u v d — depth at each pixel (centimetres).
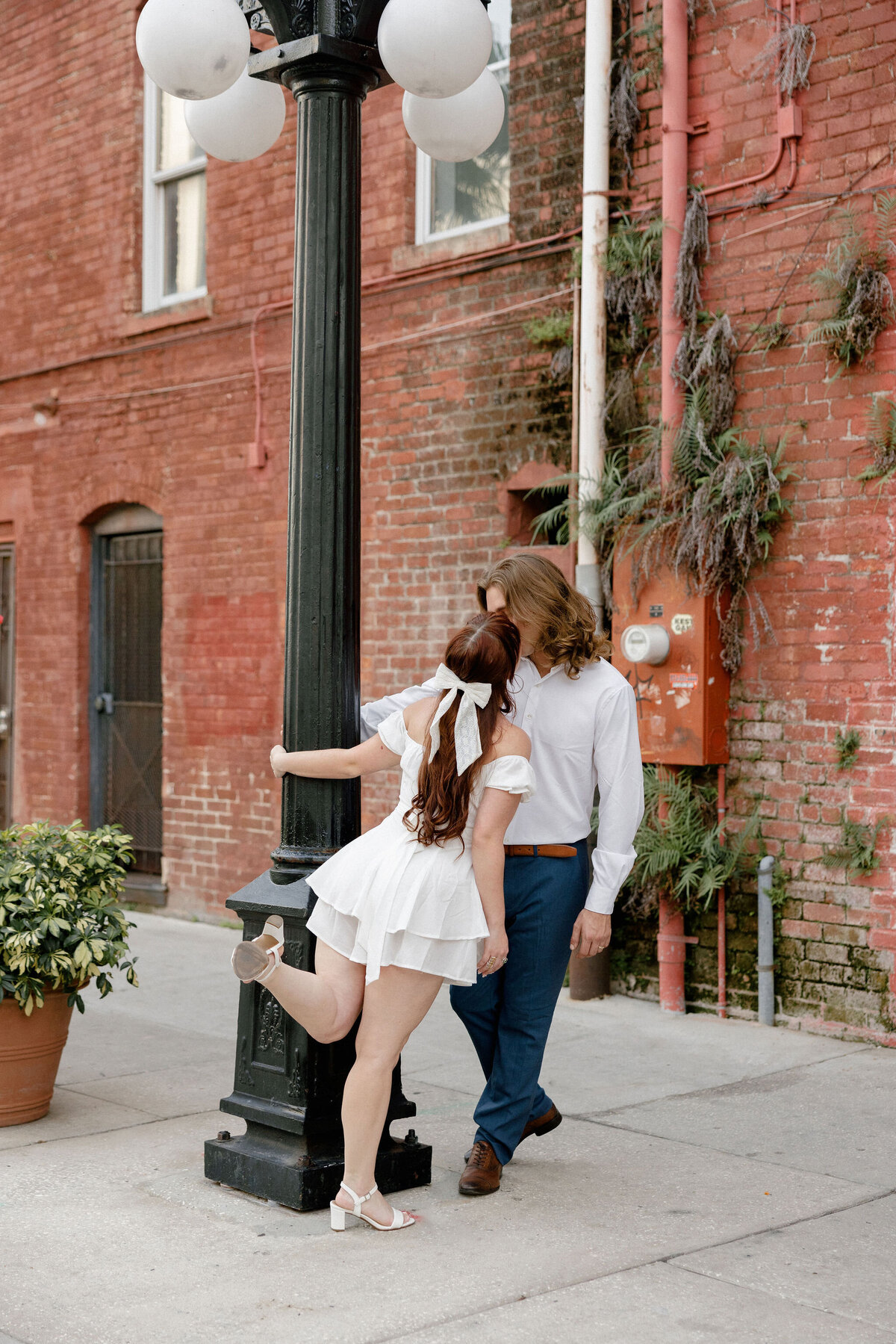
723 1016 590
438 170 730
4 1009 430
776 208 574
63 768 953
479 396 693
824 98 558
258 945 330
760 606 571
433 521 717
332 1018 340
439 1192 376
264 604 808
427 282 715
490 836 335
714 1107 462
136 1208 365
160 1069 517
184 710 861
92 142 931
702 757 575
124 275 905
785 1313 299
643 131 621
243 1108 374
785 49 562
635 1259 329
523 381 673
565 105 654
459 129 412
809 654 563
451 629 709
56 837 460
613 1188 381
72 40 946
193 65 368
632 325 618
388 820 351
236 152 436
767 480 566
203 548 848
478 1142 377
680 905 600
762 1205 368
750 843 580
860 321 536
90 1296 309
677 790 591
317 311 377
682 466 587
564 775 369
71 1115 456
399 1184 376
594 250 625
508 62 698
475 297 694
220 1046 554
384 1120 346
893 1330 292
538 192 665
